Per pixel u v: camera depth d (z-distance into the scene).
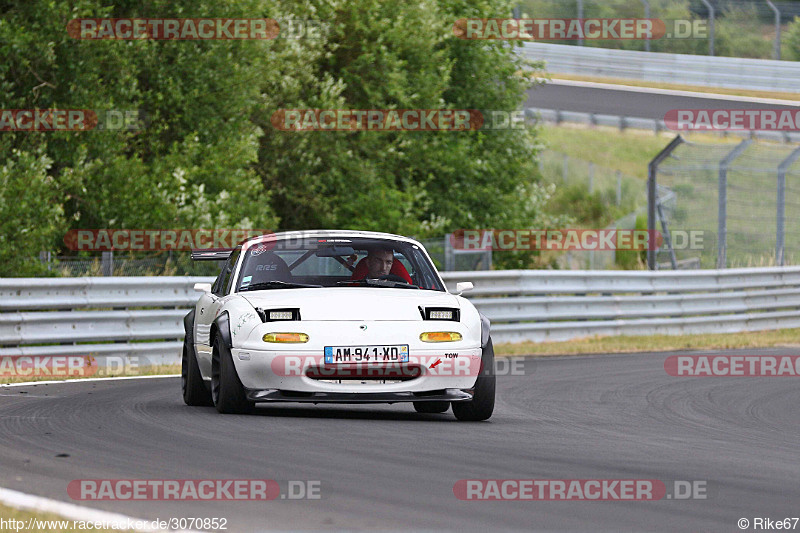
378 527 16.36
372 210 80.44
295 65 77.38
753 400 37.88
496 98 94.00
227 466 21.30
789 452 25.28
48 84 62.28
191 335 33.59
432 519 16.95
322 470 20.95
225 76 69.19
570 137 162.00
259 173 77.38
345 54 83.25
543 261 111.50
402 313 28.83
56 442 24.39
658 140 165.25
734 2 183.62
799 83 170.88
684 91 161.62
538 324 63.66
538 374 46.41
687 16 179.38
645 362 52.78
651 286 70.81
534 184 98.44
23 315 45.84
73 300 48.25
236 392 28.89
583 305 66.38
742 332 75.00
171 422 27.95
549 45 172.12
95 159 63.25
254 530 16.09
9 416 29.38
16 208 56.00
